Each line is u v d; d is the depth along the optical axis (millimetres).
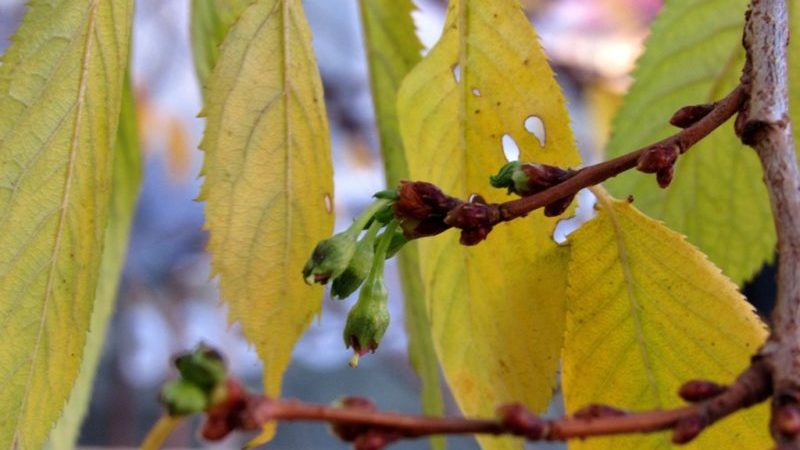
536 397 386
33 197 374
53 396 380
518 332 388
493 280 391
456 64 394
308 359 1077
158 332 1081
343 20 958
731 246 462
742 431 359
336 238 359
